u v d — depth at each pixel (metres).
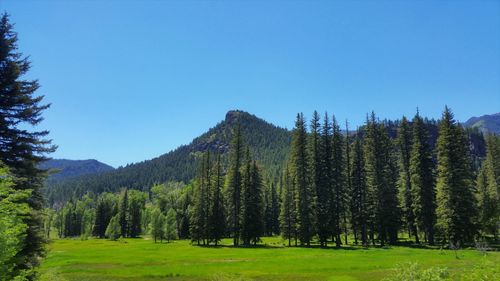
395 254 49.94
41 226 29.50
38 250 28.31
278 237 112.25
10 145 27.91
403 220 74.81
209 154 99.62
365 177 77.38
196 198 97.19
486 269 10.36
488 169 85.75
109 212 173.00
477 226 58.19
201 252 66.25
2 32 28.17
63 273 40.94
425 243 68.69
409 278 11.56
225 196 95.94
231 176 94.25
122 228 163.62
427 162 68.69
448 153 60.72
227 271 39.50
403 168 77.50
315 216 75.25
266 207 121.25
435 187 68.62
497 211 68.25
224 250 70.31
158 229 122.25
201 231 93.00
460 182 58.84
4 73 27.75
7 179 17.08
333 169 79.25
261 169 92.88
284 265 42.75
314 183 78.19
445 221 58.28
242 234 85.12
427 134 71.00
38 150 29.48
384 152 77.50
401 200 74.19
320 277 34.84
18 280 18.14
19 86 28.39
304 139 81.75
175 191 178.00
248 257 54.38
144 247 85.50
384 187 72.62
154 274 39.31
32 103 29.17
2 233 15.00
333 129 80.56
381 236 71.31
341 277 33.75
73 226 197.88
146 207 194.38
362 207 75.75
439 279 11.11
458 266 34.53
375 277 33.59
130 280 36.56
